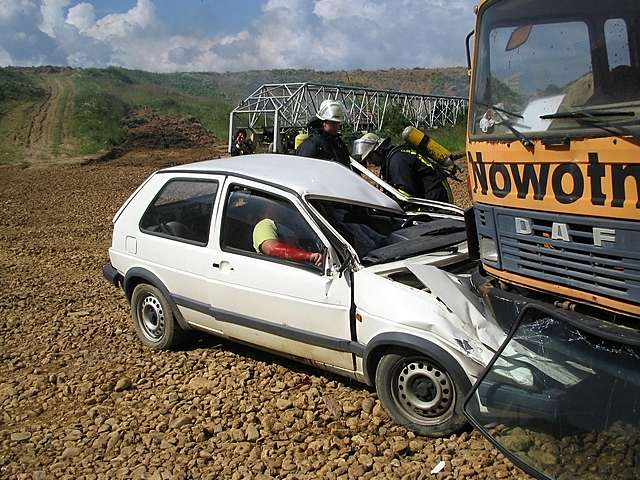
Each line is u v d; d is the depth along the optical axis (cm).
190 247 571
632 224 351
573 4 397
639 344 342
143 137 4150
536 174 401
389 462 414
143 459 439
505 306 430
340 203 551
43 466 441
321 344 487
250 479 407
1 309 783
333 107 752
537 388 380
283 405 494
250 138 2361
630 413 346
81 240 1251
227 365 573
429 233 562
